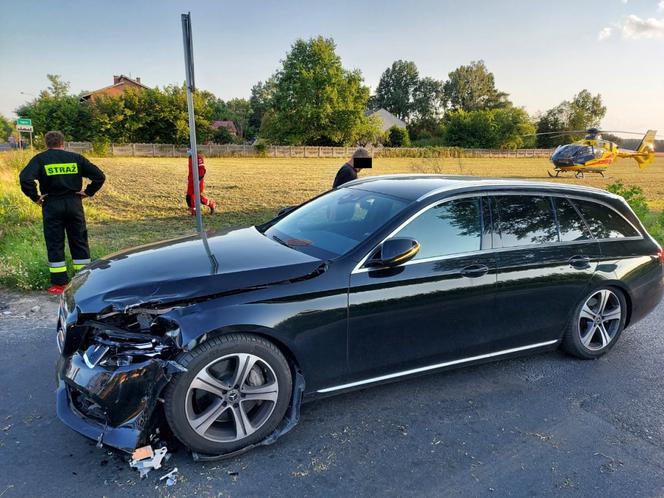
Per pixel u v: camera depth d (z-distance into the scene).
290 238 3.59
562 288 3.81
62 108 56.91
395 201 3.49
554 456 2.89
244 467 2.67
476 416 3.28
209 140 64.69
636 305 4.29
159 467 2.62
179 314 2.56
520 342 3.77
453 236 3.40
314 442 2.93
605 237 4.11
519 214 3.72
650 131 32.56
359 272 3.03
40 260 5.99
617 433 3.16
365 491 2.52
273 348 2.78
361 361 3.12
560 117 82.19
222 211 12.84
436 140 77.31
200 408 2.73
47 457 2.67
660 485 2.68
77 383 2.52
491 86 110.19
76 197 5.64
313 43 63.84
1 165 14.24
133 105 57.66
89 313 2.60
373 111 93.38
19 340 4.16
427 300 3.22
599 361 4.22
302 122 65.00
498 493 2.56
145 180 20.98
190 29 5.53
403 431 3.07
